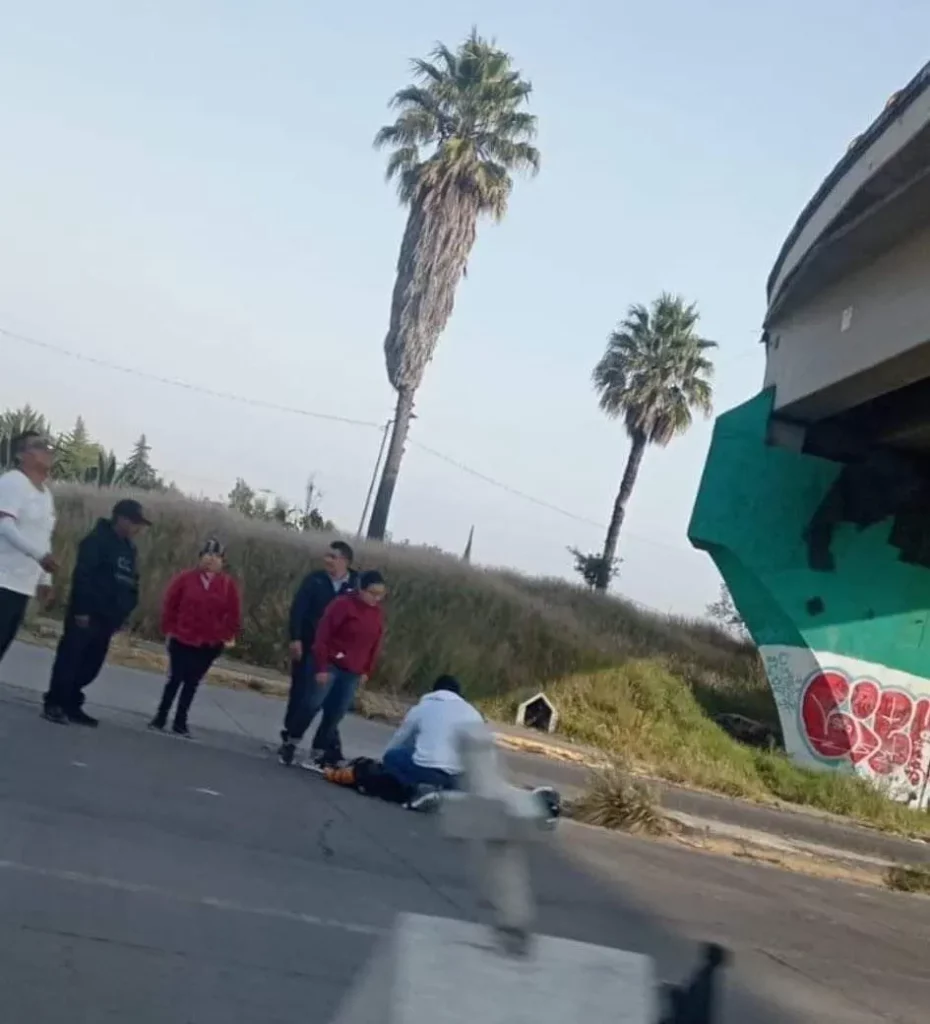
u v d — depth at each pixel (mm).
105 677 17562
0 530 11508
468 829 2609
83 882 7340
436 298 42344
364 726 19375
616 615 32156
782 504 26484
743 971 8484
